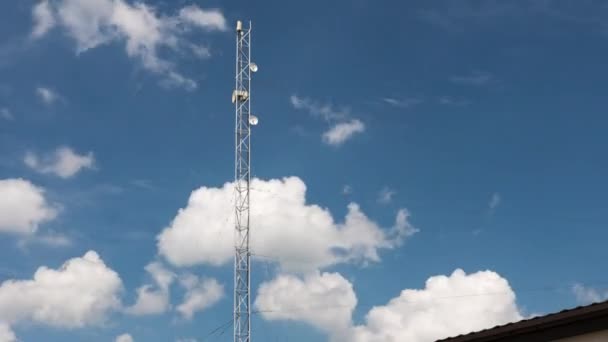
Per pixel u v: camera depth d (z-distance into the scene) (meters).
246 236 47.38
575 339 16.44
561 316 16.25
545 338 16.70
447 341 17.56
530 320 16.62
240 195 48.28
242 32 51.91
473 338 17.23
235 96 50.41
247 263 46.75
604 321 16.05
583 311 15.99
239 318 45.53
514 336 17.05
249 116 50.19
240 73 51.06
